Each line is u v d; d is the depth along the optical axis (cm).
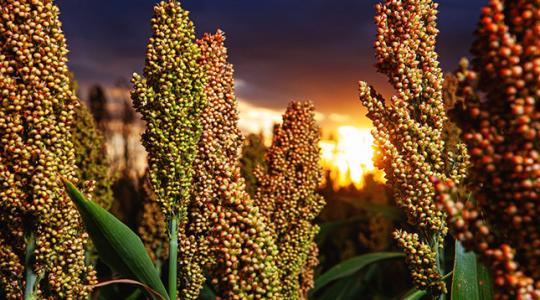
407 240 291
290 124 409
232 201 214
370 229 951
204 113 338
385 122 299
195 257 336
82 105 524
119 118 1372
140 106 316
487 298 271
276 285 209
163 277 493
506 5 176
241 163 676
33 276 299
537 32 162
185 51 314
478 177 172
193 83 318
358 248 1097
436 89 291
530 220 160
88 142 518
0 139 281
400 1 299
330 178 1212
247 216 212
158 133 313
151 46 315
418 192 288
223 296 210
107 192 541
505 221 170
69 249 302
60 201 294
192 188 335
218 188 230
